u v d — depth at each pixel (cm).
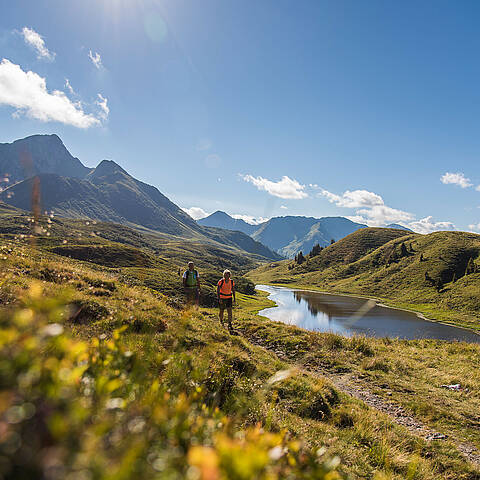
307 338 1734
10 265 876
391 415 1004
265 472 129
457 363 1598
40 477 83
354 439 719
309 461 178
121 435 133
